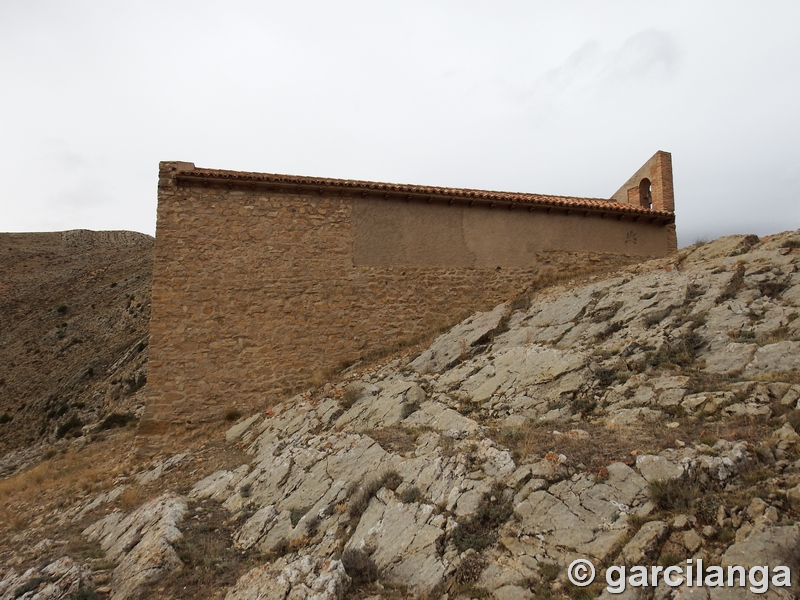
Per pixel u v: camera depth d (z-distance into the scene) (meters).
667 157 17.89
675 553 4.29
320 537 6.07
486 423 8.01
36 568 6.39
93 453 14.02
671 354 8.41
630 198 19.06
